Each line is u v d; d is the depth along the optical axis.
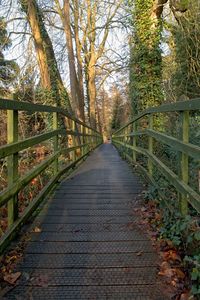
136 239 3.69
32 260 3.19
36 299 2.60
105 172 7.98
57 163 6.25
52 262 3.16
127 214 4.52
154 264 3.12
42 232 3.87
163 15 11.04
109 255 3.31
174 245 3.30
